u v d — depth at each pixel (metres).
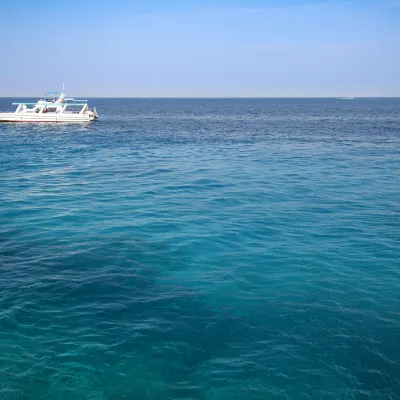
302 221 15.89
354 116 96.06
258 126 64.75
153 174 25.23
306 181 23.05
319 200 18.91
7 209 17.34
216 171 26.22
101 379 7.35
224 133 52.62
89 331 8.73
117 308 9.67
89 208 17.62
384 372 7.61
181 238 14.14
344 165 28.39
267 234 14.48
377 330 8.87
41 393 7.00
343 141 43.19
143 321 9.14
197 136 48.66
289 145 39.91
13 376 7.36
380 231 14.78
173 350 8.16
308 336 8.65
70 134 50.44
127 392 7.07
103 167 27.67
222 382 7.31
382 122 73.69
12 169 26.67
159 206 17.98
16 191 20.56
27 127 59.66
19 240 13.81
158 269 11.77
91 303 9.88
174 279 11.18
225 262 12.23
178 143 41.53
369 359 7.95
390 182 22.77
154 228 15.12
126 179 23.72
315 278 11.21
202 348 8.23
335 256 12.62
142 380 7.34
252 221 15.89
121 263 12.15
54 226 15.26
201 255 12.73
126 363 7.76
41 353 8.00
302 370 7.63
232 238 14.12
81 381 7.29
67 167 27.64
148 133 52.38
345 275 11.38
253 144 40.78
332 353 8.10
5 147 37.53
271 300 10.08
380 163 29.20
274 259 12.41
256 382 7.32
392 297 10.23
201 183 22.62
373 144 40.41
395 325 9.05
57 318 9.20
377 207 17.77
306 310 9.63
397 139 44.75
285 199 19.09
